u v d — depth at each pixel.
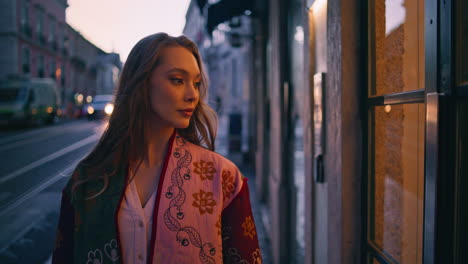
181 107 0.84
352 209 1.25
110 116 0.91
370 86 1.20
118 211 0.82
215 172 0.89
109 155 0.86
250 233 0.90
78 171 0.88
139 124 0.86
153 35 0.88
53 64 24.88
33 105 13.82
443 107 0.74
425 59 0.82
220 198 0.87
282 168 2.88
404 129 0.99
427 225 0.79
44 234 2.88
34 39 23.56
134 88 0.84
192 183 0.86
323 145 1.46
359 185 1.25
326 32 1.44
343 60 1.24
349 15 1.24
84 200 0.85
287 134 2.89
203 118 1.00
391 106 1.06
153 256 0.80
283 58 2.91
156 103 0.85
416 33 0.92
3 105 13.25
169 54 0.85
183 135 0.98
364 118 1.23
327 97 1.40
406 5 0.97
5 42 21.42
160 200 0.83
